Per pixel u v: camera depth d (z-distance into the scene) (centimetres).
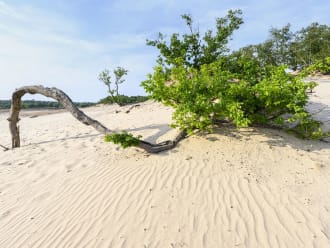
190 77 650
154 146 613
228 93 571
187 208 389
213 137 622
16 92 838
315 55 3425
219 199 403
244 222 353
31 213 442
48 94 785
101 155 673
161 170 510
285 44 4044
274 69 675
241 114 513
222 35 933
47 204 462
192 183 451
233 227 345
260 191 416
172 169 507
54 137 998
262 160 509
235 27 939
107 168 571
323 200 390
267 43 4119
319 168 473
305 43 3797
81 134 989
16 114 888
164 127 853
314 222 346
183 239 333
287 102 560
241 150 549
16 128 905
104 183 498
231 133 634
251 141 584
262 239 323
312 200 390
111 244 338
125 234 353
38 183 558
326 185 427
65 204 452
